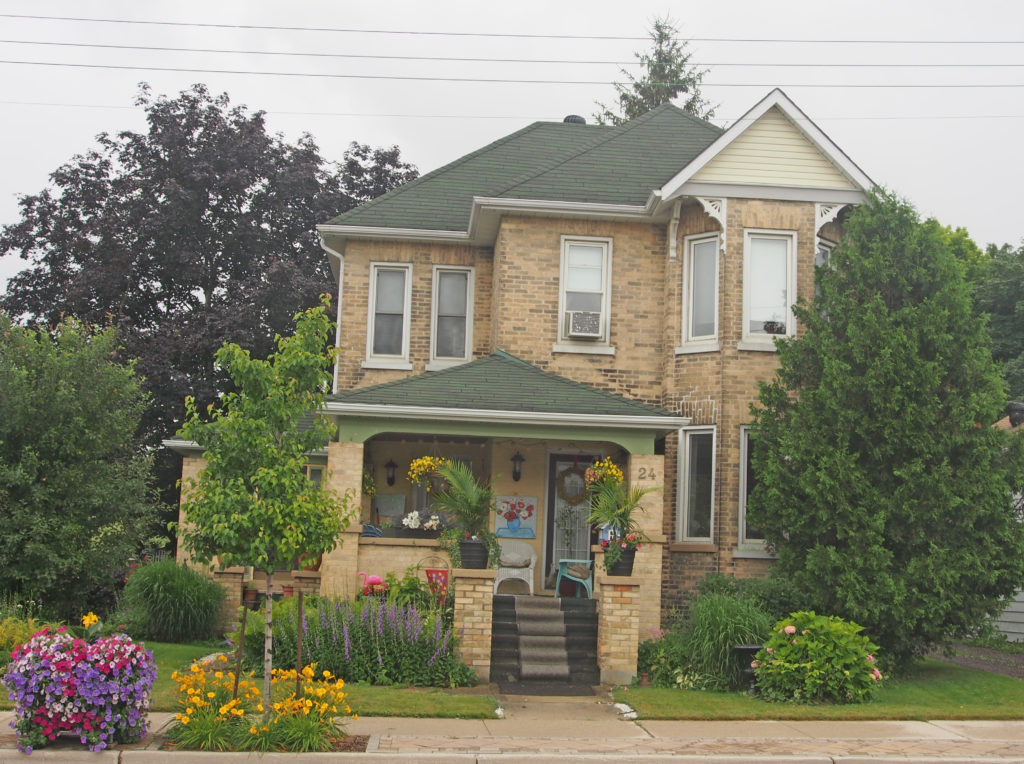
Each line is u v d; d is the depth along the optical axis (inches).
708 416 690.8
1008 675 624.4
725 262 695.1
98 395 685.3
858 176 700.0
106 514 674.2
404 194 844.6
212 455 393.1
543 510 731.4
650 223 747.4
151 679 381.7
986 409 557.3
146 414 1090.1
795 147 708.7
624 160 804.0
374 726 423.5
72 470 653.9
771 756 382.6
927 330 571.5
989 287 1258.0
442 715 450.6
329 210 1210.0
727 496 676.1
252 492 396.2
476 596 557.0
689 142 841.5
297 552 399.2
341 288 809.5
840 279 605.9
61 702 360.2
